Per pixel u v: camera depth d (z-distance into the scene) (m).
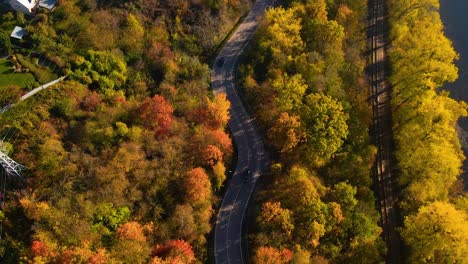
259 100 119.50
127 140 100.88
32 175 92.50
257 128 117.62
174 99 112.25
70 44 114.81
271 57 124.81
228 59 128.12
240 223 103.19
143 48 119.88
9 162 89.81
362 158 118.81
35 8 118.31
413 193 118.75
